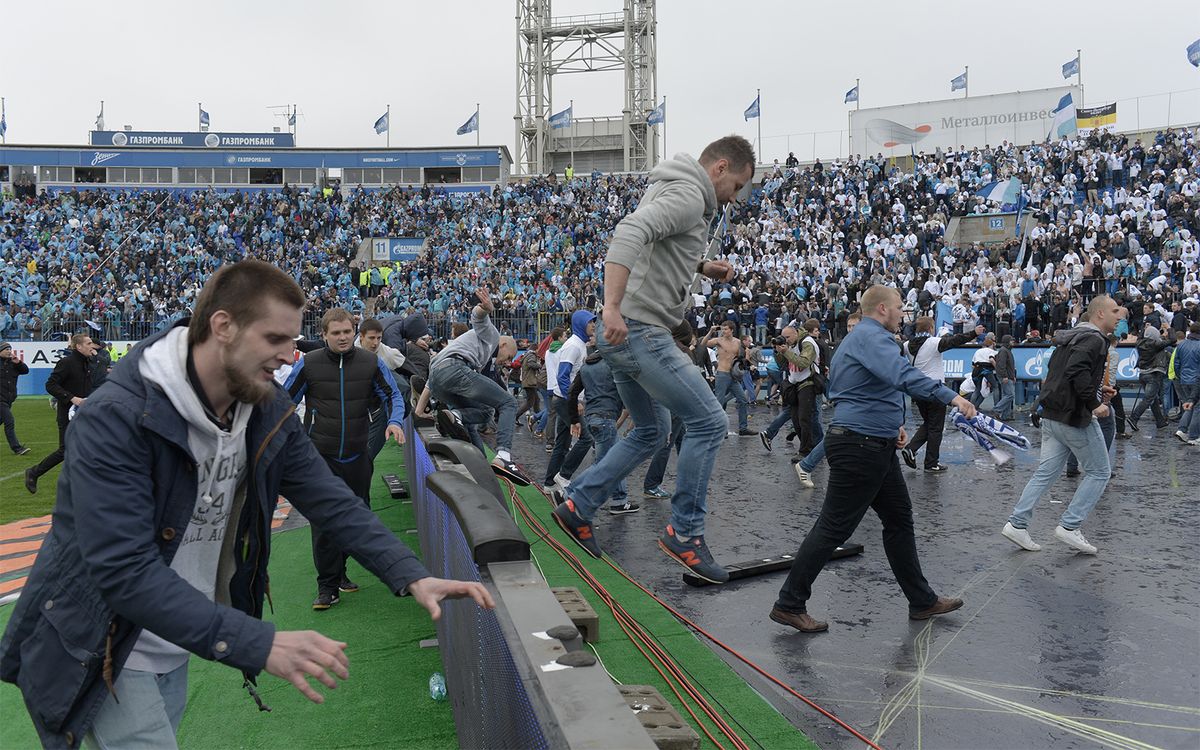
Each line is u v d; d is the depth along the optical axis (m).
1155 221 26.75
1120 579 5.07
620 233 3.40
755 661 3.88
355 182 47.16
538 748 1.33
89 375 9.96
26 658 1.77
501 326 25.97
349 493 2.08
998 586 4.97
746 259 30.22
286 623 4.76
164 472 1.76
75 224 37.56
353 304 31.75
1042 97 44.19
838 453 4.11
